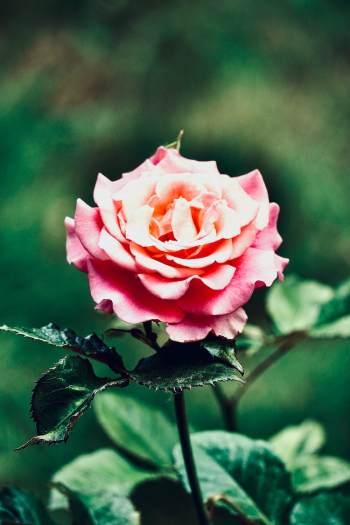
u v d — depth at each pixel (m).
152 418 0.60
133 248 0.41
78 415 0.38
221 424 1.14
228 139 1.74
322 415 1.20
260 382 1.26
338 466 0.59
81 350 0.40
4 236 1.20
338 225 1.60
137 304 0.40
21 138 1.44
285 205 1.64
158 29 2.05
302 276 1.54
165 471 0.57
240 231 0.42
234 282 0.41
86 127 1.67
